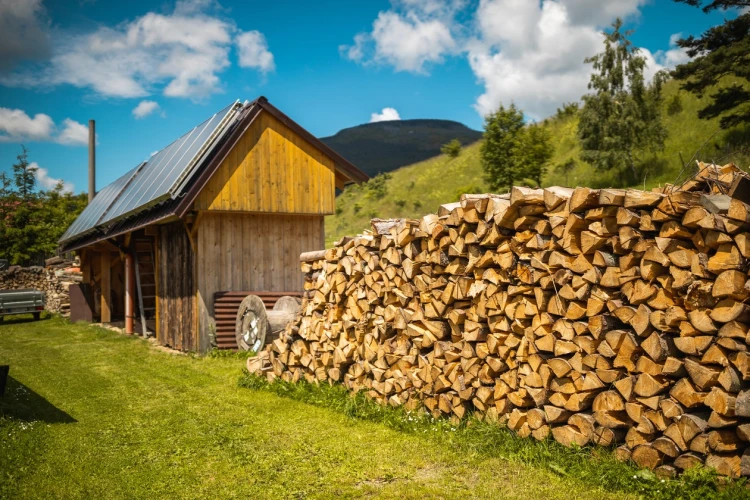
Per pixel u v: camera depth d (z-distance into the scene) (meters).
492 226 5.37
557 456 4.82
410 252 6.34
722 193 3.93
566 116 42.78
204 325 12.25
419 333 6.30
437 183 42.38
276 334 11.05
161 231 14.69
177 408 7.69
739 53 23.44
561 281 4.81
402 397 6.60
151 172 16.11
